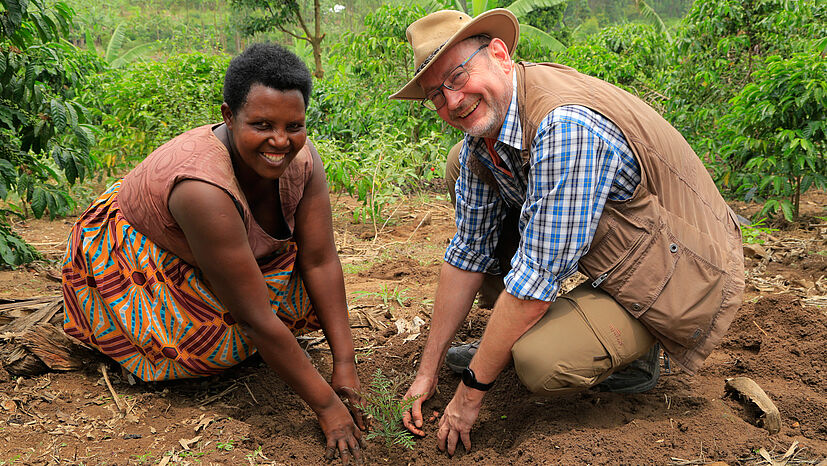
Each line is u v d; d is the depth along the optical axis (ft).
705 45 23.88
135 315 8.13
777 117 18.02
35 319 9.74
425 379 8.33
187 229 6.93
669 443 7.28
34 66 12.44
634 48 33.06
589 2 217.15
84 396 8.43
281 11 56.59
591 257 7.39
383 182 19.40
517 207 8.34
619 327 7.35
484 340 7.41
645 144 7.14
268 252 7.82
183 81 25.94
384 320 11.38
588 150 6.75
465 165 8.30
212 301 7.89
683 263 7.28
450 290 8.65
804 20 22.38
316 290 8.30
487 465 7.22
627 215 7.22
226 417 7.97
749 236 16.34
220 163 6.99
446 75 7.00
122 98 26.22
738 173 20.45
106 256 8.18
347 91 27.14
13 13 11.85
